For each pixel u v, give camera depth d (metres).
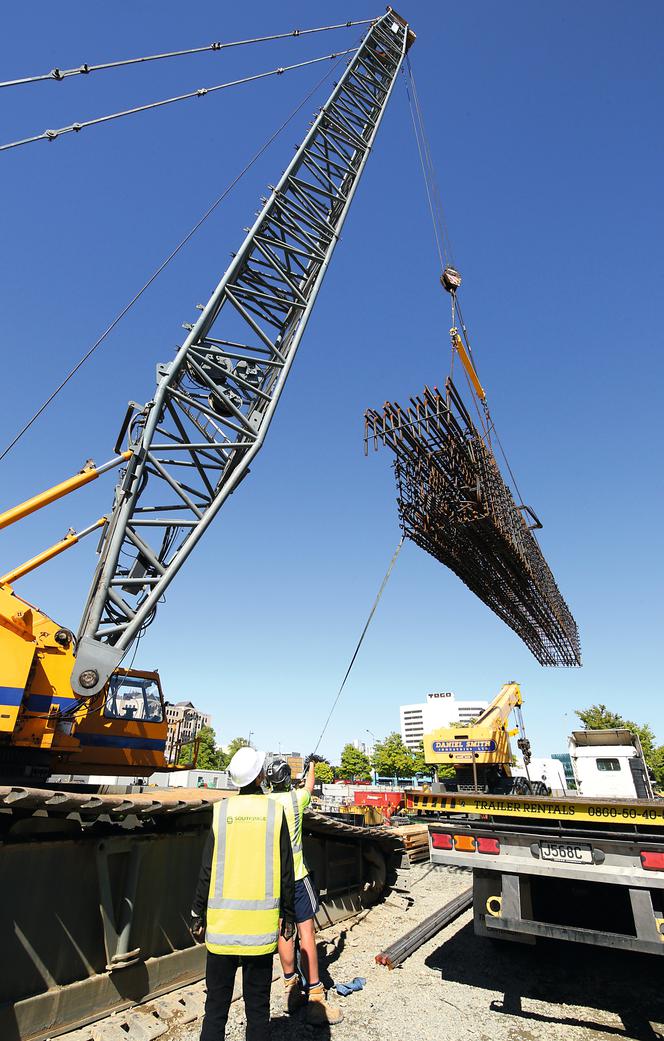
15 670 6.32
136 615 7.80
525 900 5.14
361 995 5.26
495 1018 4.79
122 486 8.26
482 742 17.56
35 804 4.07
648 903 4.45
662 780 35.44
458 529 13.63
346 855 8.51
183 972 5.40
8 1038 3.94
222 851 3.41
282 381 10.12
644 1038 4.47
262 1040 3.09
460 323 14.32
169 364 9.10
